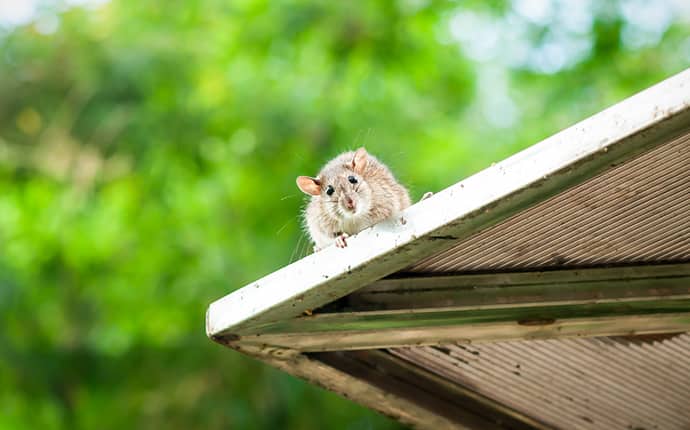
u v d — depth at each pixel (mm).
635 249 4211
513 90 15430
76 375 12930
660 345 4684
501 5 14828
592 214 3939
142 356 12906
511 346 4695
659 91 3424
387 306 4207
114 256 13773
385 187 6668
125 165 13445
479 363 4863
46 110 13602
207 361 12523
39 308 13195
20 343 12680
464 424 5152
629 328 4391
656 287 4254
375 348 4492
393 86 14484
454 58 15203
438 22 15062
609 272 4289
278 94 13648
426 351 4773
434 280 4230
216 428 11922
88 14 14148
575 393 5180
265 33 13961
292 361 4613
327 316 4191
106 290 13562
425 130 14469
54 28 13977
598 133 3496
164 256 13617
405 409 5000
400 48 14312
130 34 13828
